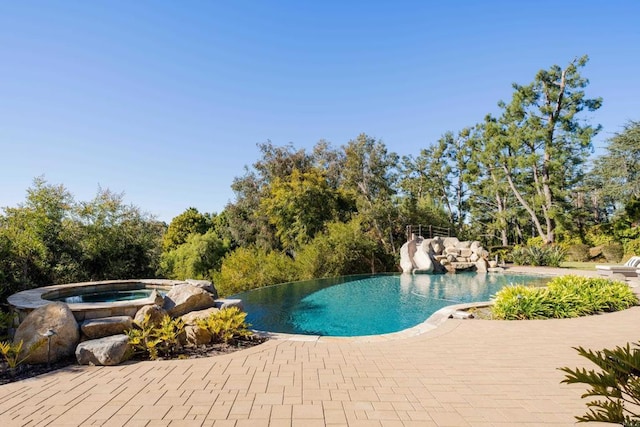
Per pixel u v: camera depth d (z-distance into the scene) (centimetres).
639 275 1305
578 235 2503
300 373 456
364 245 2109
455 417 339
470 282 1556
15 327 628
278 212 2466
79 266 1177
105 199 1326
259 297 1259
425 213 2797
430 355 534
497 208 3425
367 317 977
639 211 2267
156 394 390
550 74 2352
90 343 512
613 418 175
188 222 3522
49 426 321
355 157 2712
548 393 395
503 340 615
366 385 417
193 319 630
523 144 2484
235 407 358
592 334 648
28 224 1079
